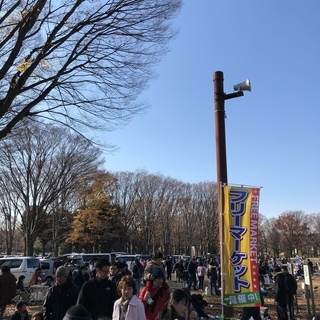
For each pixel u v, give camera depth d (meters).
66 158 27.12
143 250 55.34
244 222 6.05
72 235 40.84
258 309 8.34
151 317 5.04
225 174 6.55
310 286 11.56
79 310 2.92
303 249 91.94
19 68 7.95
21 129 17.09
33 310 12.34
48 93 8.94
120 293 4.45
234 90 6.82
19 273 19.58
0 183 29.08
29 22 7.98
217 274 18.91
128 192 51.31
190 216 64.88
